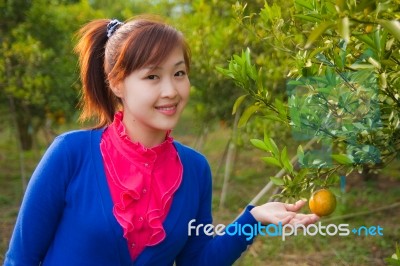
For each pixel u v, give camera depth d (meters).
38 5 7.38
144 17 2.18
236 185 8.32
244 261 5.42
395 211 6.68
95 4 14.39
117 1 14.16
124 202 1.99
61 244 2.02
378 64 1.96
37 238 2.02
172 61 1.97
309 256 5.54
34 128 8.71
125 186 1.99
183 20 6.46
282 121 2.22
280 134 5.27
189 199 2.13
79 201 2.01
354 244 5.71
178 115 2.03
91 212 1.99
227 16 5.78
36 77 6.85
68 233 2.01
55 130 10.12
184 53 2.04
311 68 2.15
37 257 2.05
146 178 2.04
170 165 2.10
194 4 5.95
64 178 2.02
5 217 6.87
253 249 5.74
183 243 2.12
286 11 3.67
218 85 6.16
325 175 2.26
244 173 8.94
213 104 6.32
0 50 6.75
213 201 7.42
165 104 1.98
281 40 2.64
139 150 2.04
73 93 7.58
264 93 2.29
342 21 1.55
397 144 2.19
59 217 2.05
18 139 7.71
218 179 8.70
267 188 4.10
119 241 1.97
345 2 1.62
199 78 6.16
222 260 2.14
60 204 2.03
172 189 2.07
